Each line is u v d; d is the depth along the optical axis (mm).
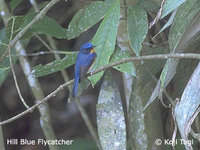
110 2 8812
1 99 16594
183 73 9172
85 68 8711
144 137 8617
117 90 8562
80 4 14078
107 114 8500
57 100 17000
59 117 16859
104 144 8398
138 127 8641
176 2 7262
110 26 7910
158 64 8961
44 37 13023
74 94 8609
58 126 16688
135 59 6945
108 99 8547
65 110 17031
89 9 8820
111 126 8453
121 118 8438
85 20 8836
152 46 9930
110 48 7852
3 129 16625
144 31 7734
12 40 8969
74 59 8891
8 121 7883
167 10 7309
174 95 9633
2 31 10391
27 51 13961
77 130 16531
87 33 15008
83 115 11688
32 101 16781
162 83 7293
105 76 8641
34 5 11164
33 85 10852
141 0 8922
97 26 14891
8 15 10695
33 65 13867
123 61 7016
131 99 8664
